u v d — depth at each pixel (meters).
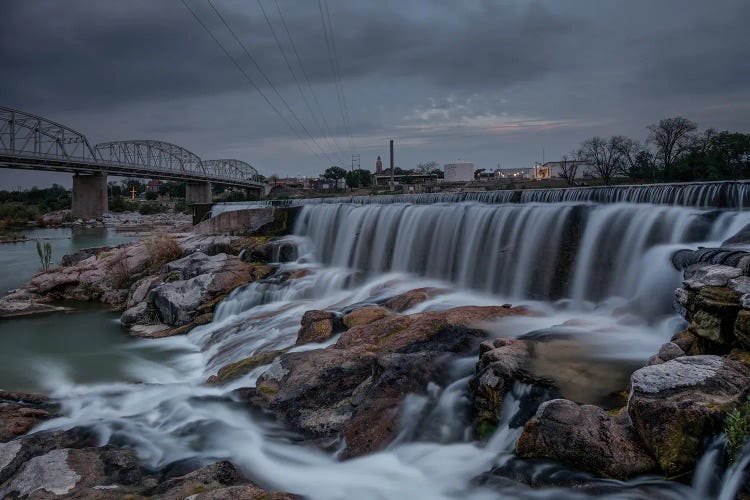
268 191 164.00
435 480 7.28
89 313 22.86
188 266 23.28
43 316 22.33
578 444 6.50
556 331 10.58
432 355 10.08
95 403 11.55
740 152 54.31
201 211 45.00
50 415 10.84
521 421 7.76
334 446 8.50
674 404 6.13
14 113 114.62
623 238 14.95
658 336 10.28
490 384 8.38
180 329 19.00
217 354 15.52
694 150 58.50
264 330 16.23
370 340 11.96
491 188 81.38
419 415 8.75
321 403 9.86
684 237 13.84
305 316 14.51
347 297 18.94
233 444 8.86
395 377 9.52
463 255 19.52
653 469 6.12
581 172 88.69
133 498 7.04
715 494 5.57
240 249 26.19
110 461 8.23
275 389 10.73
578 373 8.41
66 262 32.56
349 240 24.58
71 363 15.83
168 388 12.30
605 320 11.92
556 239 16.56
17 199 197.00
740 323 6.89
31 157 99.31
